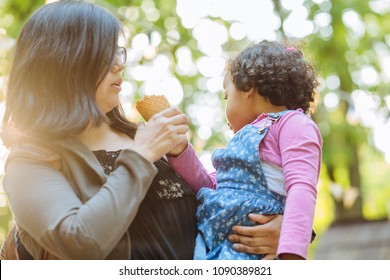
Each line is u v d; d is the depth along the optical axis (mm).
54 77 2701
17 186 2568
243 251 2740
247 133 2898
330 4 11031
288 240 2527
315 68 3578
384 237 9891
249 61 3064
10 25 8984
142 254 2691
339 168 11938
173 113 2779
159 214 2768
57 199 2508
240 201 2781
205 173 3051
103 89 2793
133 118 7559
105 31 2775
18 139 2695
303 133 2785
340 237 10258
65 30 2742
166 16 10477
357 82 11336
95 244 2422
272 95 3025
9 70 2828
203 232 2783
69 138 2670
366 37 11477
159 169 2887
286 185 2705
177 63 10195
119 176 2553
